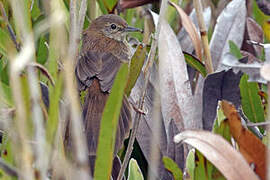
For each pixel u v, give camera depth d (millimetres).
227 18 9875
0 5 8078
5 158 6141
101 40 9461
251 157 6141
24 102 5449
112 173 7391
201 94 8602
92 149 7250
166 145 7758
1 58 8469
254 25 10484
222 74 7602
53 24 5594
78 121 5152
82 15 7000
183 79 8219
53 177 5445
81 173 5148
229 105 6195
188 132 5500
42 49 8391
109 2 10266
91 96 7965
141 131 7898
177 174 6758
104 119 5473
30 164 4910
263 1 10477
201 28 8719
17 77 4836
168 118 8008
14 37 7910
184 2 12578
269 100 5828
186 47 10367
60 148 5680
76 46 6703
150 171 6848
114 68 8336
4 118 5750
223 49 9617
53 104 5391
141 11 11672
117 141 7297
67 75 5316
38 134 5125
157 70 8414
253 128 7652
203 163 6102
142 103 6902
